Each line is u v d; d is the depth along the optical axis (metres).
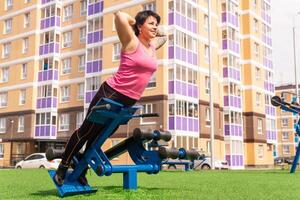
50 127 39.03
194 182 5.85
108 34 35.38
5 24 44.94
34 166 31.78
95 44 36.84
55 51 40.47
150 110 31.28
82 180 4.06
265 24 47.41
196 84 33.72
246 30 44.16
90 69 36.81
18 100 41.81
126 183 4.33
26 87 41.31
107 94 3.84
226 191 4.23
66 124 39.03
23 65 42.38
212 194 3.88
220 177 7.48
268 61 47.00
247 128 42.75
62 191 3.73
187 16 33.75
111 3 35.56
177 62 31.66
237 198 3.56
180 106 31.20
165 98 30.86
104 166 3.88
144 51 3.97
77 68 39.22
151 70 3.99
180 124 30.80
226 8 40.22
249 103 43.00
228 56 39.53
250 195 3.84
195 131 32.38
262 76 45.25
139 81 3.89
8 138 41.84
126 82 3.85
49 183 5.52
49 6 41.53
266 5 48.22
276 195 3.88
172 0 32.47
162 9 32.16
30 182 5.76
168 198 3.48
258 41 45.31
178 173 9.83
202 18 35.88
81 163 4.00
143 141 4.52
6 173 9.84
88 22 37.75
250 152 42.19
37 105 40.44
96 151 3.92
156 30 4.14
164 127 30.42
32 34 41.88
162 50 31.47
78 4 40.31
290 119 80.62
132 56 3.88
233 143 38.34
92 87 36.41
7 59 43.84
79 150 3.87
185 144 31.42
